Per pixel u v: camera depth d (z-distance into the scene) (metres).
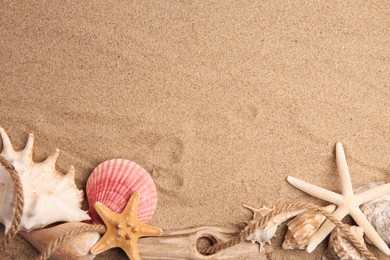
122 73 0.70
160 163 0.70
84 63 0.69
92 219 0.68
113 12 0.70
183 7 0.71
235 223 0.71
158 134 0.70
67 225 0.67
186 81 0.70
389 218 0.69
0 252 0.68
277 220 0.69
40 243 0.67
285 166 0.71
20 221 0.65
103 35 0.70
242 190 0.71
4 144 0.68
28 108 0.69
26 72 0.69
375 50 0.72
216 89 0.71
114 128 0.70
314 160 0.71
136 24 0.70
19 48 0.69
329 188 0.71
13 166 0.66
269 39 0.71
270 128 0.71
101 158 0.70
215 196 0.70
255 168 0.71
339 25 0.72
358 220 0.69
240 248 0.69
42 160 0.69
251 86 0.71
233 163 0.71
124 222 0.66
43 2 0.69
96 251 0.66
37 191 0.66
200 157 0.70
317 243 0.69
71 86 0.69
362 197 0.69
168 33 0.70
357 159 0.71
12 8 0.69
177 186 0.70
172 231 0.69
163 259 0.68
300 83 0.71
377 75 0.72
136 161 0.70
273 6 0.71
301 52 0.71
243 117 0.71
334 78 0.71
